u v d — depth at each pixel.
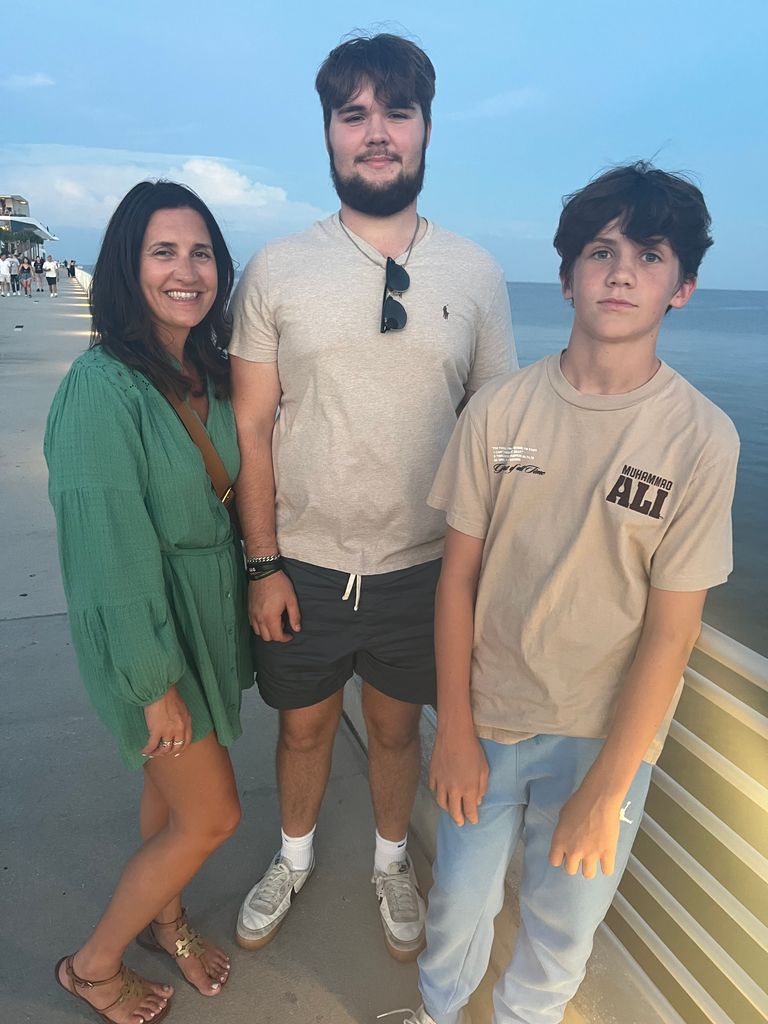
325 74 1.76
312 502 1.85
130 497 1.40
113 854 2.25
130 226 1.56
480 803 1.51
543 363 1.42
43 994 1.82
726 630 8.23
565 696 1.40
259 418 1.90
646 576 1.32
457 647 1.51
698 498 1.23
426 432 1.84
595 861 1.30
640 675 1.29
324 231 1.86
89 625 1.38
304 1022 1.79
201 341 1.77
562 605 1.37
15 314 22.06
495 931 1.89
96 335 1.59
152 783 1.71
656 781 1.64
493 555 1.46
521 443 1.39
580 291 1.29
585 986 1.70
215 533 1.65
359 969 1.94
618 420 1.30
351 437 1.81
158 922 1.85
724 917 1.83
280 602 1.90
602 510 1.30
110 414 1.41
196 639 1.60
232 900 2.14
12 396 9.06
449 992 1.62
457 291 1.85
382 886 2.06
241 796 2.55
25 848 2.26
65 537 1.38
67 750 2.71
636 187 1.22
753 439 17.80
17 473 5.96
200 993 1.85
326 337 1.77
